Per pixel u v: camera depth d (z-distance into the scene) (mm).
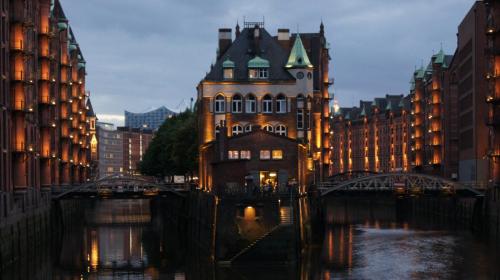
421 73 163875
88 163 175875
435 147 141625
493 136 96750
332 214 139000
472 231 96500
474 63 114625
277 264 66062
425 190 96125
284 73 101938
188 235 96875
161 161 136750
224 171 77188
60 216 100812
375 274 61625
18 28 75250
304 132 101312
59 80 116438
